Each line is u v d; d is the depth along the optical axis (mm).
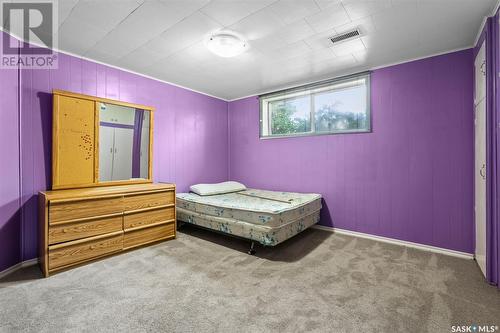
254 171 4289
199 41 2385
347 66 3010
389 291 1824
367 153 3092
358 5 1825
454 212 2539
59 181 2479
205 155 4195
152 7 1847
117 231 2492
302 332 1393
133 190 2621
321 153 3486
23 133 2281
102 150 2822
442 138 2604
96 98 2762
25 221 2295
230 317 1525
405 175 2824
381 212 2992
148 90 3348
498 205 1826
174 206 3053
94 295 1769
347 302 1685
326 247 2768
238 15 1951
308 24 2084
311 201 3078
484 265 2055
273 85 3760
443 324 1459
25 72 2301
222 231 2850
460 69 2502
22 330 1401
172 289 1854
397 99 2867
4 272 2090
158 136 3490
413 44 2441
